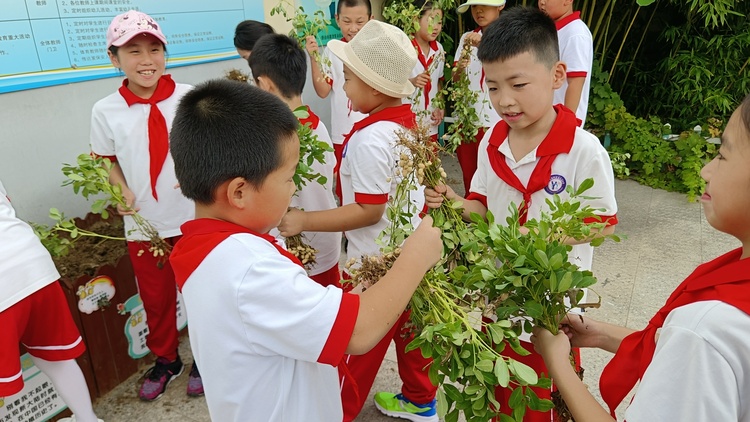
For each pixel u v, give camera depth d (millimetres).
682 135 5008
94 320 2406
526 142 1688
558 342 1180
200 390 2490
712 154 4910
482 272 1197
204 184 1047
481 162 1891
